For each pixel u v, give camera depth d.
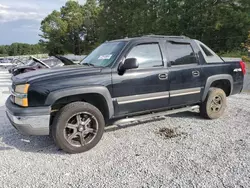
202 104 5.02
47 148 3.82
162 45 4.32
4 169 3.14
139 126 4.75
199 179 2.81
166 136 4.22
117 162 3.29
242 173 2.92
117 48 4.07
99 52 4.49
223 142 3.89
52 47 54.44
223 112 5.27
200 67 4.71
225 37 19.19
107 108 3.75
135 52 4.02
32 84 3.32
